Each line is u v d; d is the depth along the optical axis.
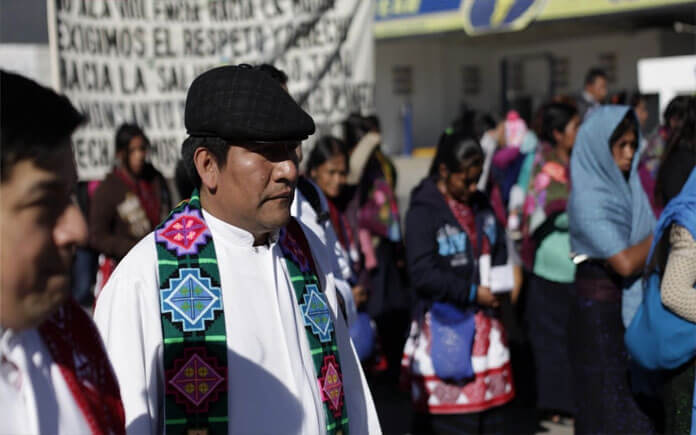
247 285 1.77
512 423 5.00
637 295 3.52
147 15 4.54
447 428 3.80
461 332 3.72
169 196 5.28
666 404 3.01
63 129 1.08
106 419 1.26
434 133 26.53
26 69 5.50
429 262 3.69
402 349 5.80
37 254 1.05
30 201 1.04
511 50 26.41
